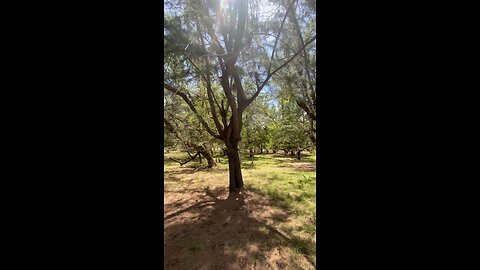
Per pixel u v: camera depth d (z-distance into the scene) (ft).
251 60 17.57
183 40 12.51
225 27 17.43
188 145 24.97
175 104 20.72
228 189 21.62
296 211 14.76
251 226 12.24
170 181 25.85
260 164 43.01
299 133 35.40
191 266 8.45
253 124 30.19
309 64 15.80
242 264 8.60
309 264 8.64
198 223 12.78
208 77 17.51
